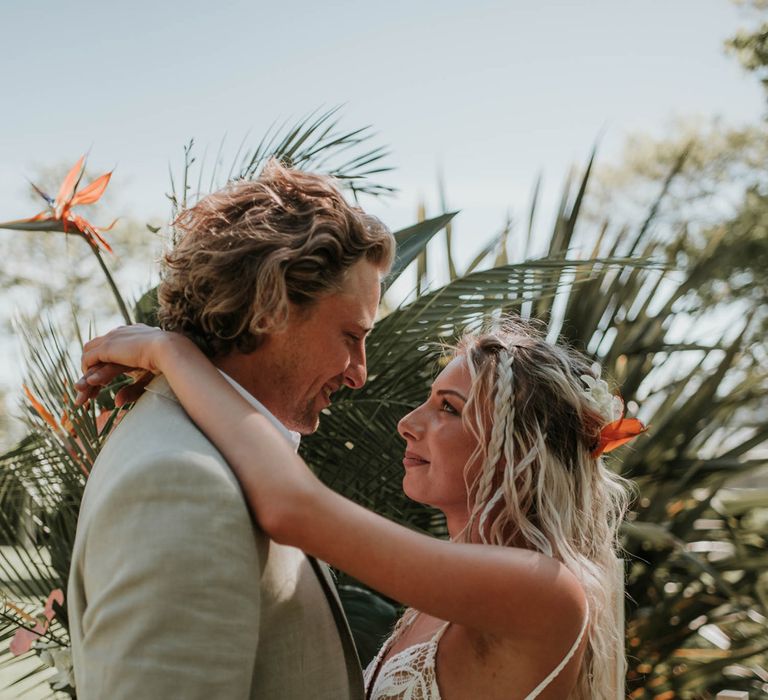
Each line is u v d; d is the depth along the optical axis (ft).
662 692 13.97
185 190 7.88
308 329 4.32
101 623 3.42
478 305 9.36
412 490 5.61
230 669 3.46
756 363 16.42
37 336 8.51
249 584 3.59
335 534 3.81
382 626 8.97
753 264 30.17
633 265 9.89
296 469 3.82
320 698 4.13
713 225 43.50
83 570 3.86
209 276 4.18
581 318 14.89
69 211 7.63
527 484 5.19
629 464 14.52
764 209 37.37
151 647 3.34
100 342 4.47
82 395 4.49
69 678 7.98
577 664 4.69
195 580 3.43
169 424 3.88
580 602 4.37
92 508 3.76
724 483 14.88
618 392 13.73
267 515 3.72
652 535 12.46
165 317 4.54
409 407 9.16
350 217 4.36
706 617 14.57
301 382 4.44
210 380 4.08
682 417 14.82
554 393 5.34
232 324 4.26
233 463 3.81
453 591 4.04
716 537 15.19
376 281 4.52
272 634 3.97
